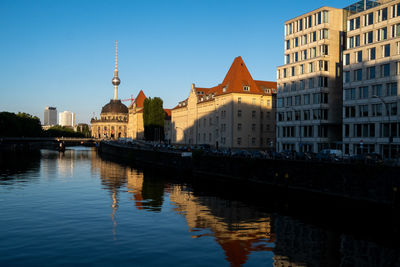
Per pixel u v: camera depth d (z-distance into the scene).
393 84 57.88
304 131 77.00
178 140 144.38
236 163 62.84
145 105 150.12
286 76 82.81
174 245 28.70
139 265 24.41
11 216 38.16
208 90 129.38
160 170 90.31
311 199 47.12
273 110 105.44
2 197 49.47
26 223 35.19
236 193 53.75
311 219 37.19
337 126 74.94
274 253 26.95
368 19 64.06
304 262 25.17
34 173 79.50
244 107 101.12
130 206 43.91
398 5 58.44
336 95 74.50
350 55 65.94
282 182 52.38
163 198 49.47
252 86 104.31
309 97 75.81
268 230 33.12
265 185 55.75
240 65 106.25
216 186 61.06
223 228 33.75
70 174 79.00
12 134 174.50
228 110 101.88
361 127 63.31
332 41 74.56
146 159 109.56
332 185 44.31
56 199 48.25
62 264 24.42
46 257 25.72
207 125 116.38
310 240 30.08
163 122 148.75
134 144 152.00
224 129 104.38
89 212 40.38
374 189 39.16
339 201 43.31
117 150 147.00
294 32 81.56
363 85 63.03
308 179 47.88
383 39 60.91
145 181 68.19
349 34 67.75
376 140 60.31
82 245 28.47
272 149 104.38
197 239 30.31
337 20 75.38
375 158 45.28
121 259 25.47
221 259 25.69
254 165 58.22
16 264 24.34
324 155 53.94
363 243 29.19
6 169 86.25
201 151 75.94
